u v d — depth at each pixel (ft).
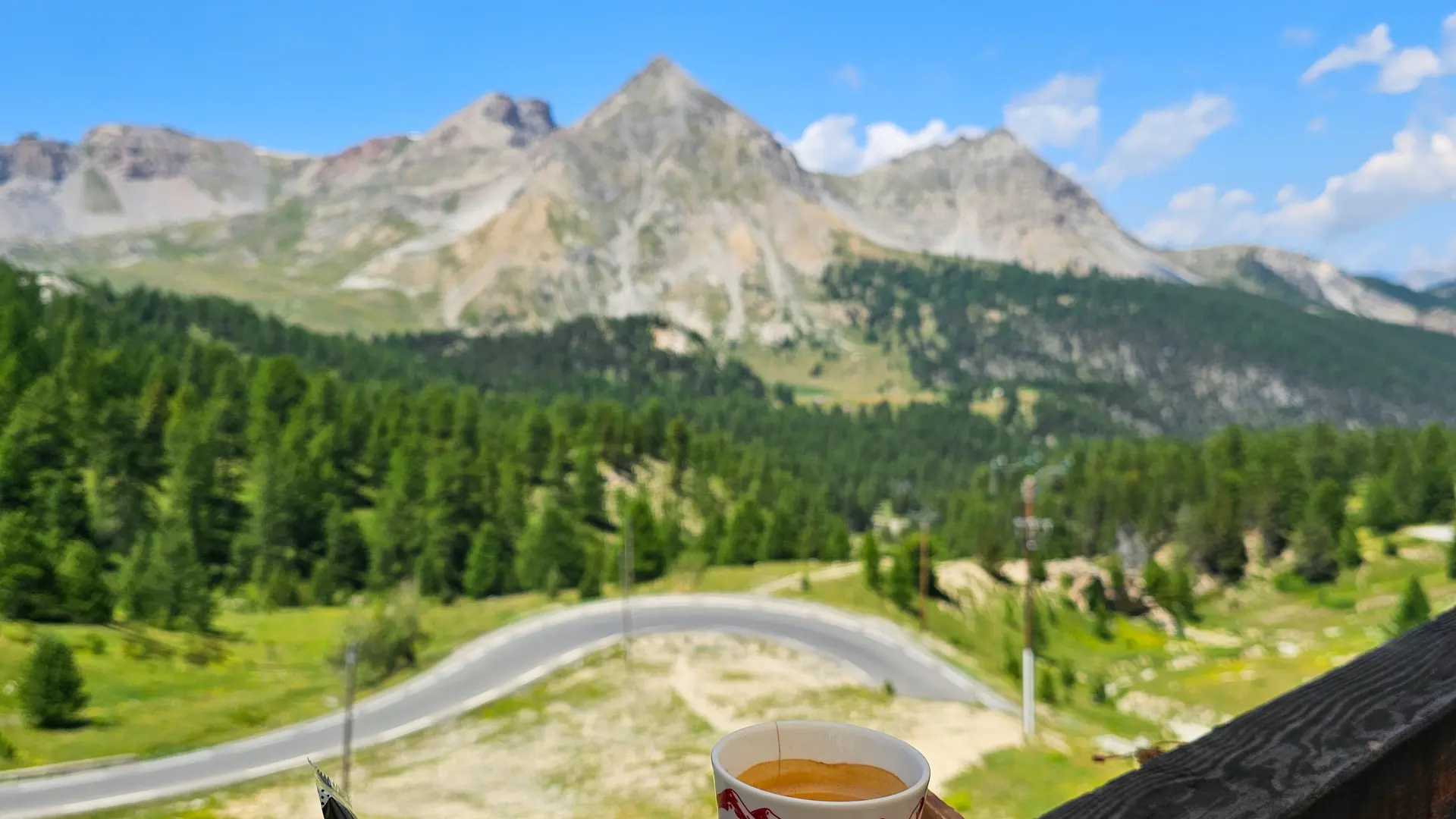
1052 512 415.44
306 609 336.29
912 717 171.94
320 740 211.41
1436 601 301.22
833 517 483.10
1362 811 5.56
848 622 286.25
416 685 248.52
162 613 296.71
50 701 212.43
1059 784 123.85
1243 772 5.25
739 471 525.34
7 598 267.80
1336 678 6.56
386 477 427.33
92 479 358.64
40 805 177.27
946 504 529.45
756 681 223.71
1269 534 371.15
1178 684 258.78
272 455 395.34
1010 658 250.37
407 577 359.87
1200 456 474.90
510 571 368.07
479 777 175.63
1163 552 385.91
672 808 146.41
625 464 525.75
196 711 227.61
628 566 345.92
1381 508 381.81
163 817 171.53
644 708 209.56
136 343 548.31
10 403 364.99
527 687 238.48
